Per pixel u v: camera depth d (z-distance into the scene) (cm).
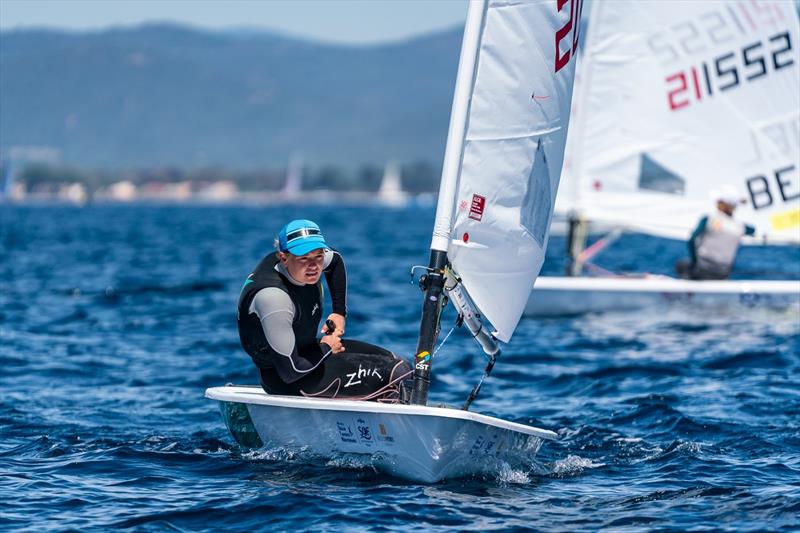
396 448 2370
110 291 7544
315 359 2547
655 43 5778
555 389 3725
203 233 19412
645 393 3562
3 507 2209
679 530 2050
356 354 2580
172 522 2109
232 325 5634
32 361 4347
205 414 3272
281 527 2073
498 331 2575
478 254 2502
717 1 5691
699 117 5794
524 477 2481
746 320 5241
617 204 5884
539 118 2517
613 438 2897
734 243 5572
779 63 5706
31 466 2569
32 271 9525
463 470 2398
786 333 4819
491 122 2483
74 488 2361
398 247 14588
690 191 5825
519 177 2514
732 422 3028
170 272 9481
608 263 10819
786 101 5722
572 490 2366
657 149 5828
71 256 11944
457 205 2480
